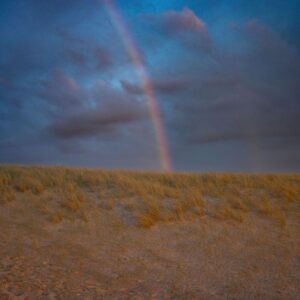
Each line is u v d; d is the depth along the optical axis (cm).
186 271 796
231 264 842
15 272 734
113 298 639
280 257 887
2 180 1630
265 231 1087
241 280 746
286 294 678
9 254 853
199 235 1059
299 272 791
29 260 819
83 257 866
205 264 842
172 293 674
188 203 1321
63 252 894
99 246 961
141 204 1354
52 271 759
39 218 1213
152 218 1175
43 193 1509
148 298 646
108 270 789
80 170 1872
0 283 668
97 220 1196
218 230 1101
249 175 1764
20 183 1588
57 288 670
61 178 1666
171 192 1467
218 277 762
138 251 928
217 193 1460
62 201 1390
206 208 1311
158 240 1019
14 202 1398
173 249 948
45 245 947
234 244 984
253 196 1435
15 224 1144
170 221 1182
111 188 1577
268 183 1588
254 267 823
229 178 1703
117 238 1034
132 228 1127
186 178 1722
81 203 1355
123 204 1351
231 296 665
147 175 1836
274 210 1238
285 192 1426
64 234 1060
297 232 1073
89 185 1614
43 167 1986
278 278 758
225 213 1217
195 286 712
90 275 752
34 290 652
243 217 1205
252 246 968
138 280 737
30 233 1055
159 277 758
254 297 662
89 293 656
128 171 1916
